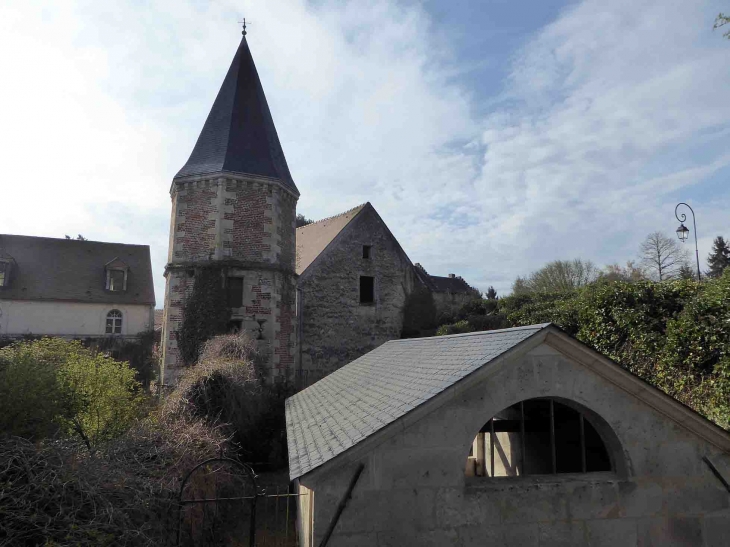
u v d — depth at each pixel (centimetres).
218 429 1043
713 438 589
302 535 645
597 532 557
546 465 756
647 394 583
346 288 2203
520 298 2136
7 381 805
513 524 544
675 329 974
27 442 637
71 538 540
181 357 1573
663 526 568
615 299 1192
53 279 3203
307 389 1284
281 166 1864
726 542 574
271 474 1293
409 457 535
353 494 520
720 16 938
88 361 1157
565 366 579
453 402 551
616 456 589
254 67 1930
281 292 1730
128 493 630
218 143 1731
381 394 705
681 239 1711
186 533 750
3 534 543
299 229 2856
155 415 1074
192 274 1623
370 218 2312
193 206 1666
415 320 2341
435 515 532
